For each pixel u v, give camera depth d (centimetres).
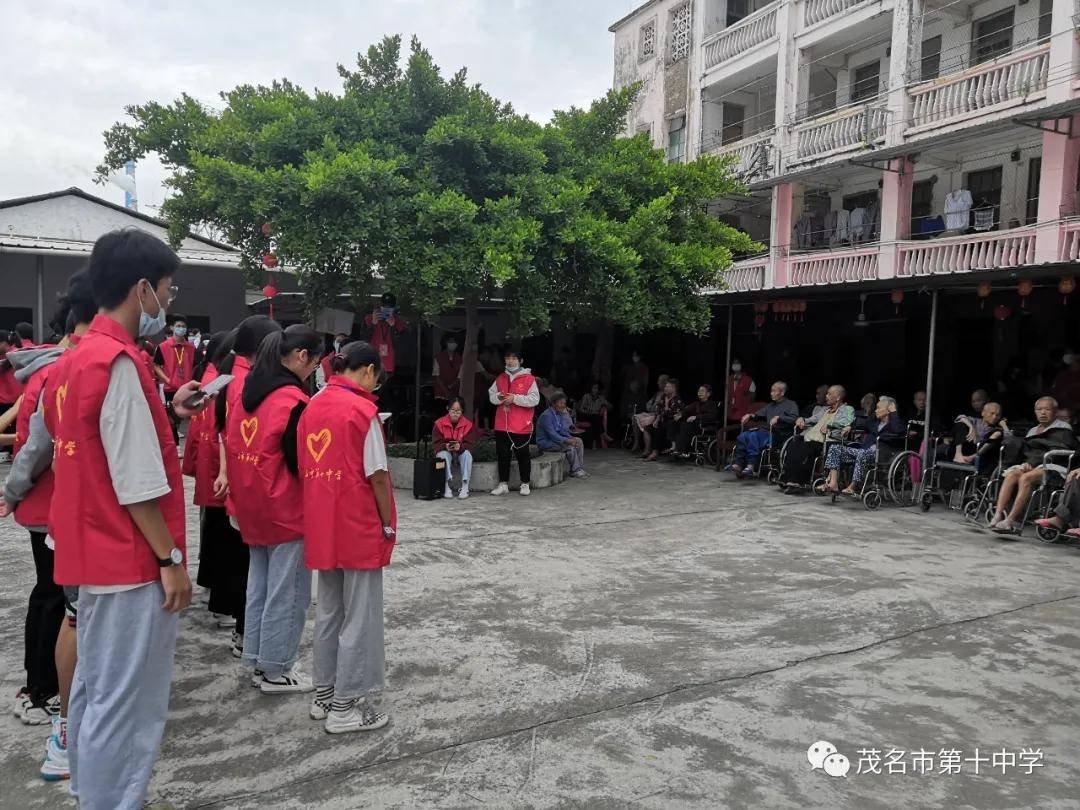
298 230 788
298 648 391
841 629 489
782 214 1698
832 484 895
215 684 399
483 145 895
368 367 357
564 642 461
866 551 684
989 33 1393
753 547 694
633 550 679
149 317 264
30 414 336
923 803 302
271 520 371
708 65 1938
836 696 393
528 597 544
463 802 296
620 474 1098
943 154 1422
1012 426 991
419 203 818
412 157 879
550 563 632
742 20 1814
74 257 1404
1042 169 1232
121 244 250
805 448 945
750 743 345
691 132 1998
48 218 1408
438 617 502
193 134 900
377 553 344
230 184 802
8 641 448
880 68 1630
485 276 873
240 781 309
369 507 342
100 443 245
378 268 880
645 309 946
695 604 535
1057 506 720
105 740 248
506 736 348
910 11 1440
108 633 249
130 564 248
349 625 346
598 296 937
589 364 1620
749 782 313
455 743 341
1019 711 380
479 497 909
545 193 864
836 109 1600
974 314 1293
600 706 378
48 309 1397
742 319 1427
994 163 1367
